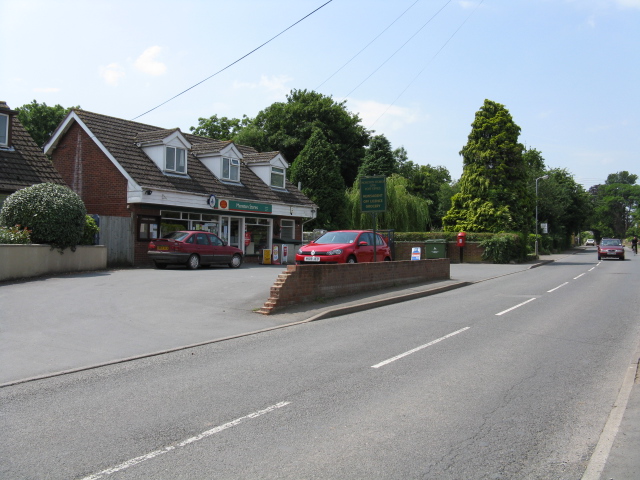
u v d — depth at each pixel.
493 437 4.86
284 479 4.01
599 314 12.23
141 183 22.75
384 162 55.12
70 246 18.38
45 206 17.39
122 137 25.12
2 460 4.33
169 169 25.05
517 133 37.56
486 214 36.47
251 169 32.19
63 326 9.94
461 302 14.41
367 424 5.15
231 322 10.73
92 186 24.09
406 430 5.00
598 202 128.75
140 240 23.03
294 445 4.64
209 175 27.59
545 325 10.74
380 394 6.10
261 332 9.91
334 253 17.06
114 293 13.88
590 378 6.84
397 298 14.43
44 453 4.47
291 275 12.30
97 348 8.44
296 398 5.94
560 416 5.42
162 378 6.79
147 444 4.66
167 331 9.80
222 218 27.45
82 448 4.57
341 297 14.04
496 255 33.34
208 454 4.45
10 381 6.62
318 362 7.61
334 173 43.12
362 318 11.59
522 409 5.62
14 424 5.14
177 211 24.69
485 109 37.78
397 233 37.66
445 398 5.97
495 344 8.88
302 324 10.79
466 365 7.46
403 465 4.26
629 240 113.00
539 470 4.20
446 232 36.69
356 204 42.62
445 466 4.25
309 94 53.94
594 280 21.39
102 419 5.28
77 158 24.62
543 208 57.66
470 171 37.69
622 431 4.87
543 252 52.44
